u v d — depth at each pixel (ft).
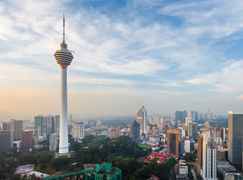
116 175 544.62
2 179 602.44
